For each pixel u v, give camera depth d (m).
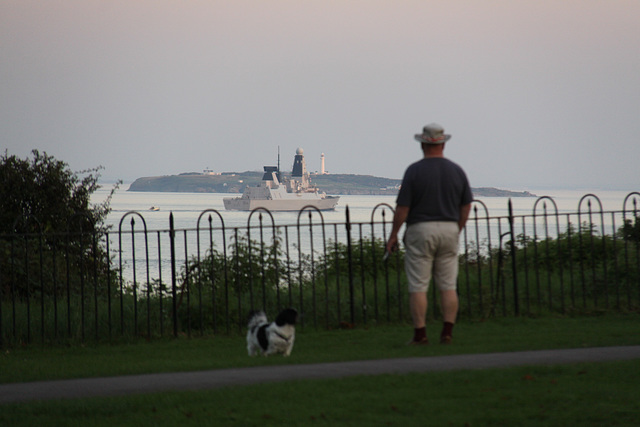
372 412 12.61
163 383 15.66
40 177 41.69
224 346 22.16
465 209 19.97
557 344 19.25
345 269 33.47
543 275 31.80
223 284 30.31
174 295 24.25
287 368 16.97
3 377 17.09
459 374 15.26
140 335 24.38
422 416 12.33
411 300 19.97
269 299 28.23
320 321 25.81
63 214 41.09
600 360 16.81
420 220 19.55
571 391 13.71
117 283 36.53
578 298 28.09
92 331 24.89
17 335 24.39
